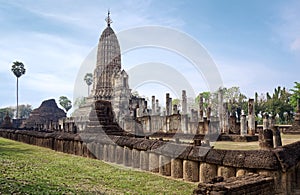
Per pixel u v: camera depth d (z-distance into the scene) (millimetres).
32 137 28562
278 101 56344
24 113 113750
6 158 16422
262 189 7926
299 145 10641
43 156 18578
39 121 64250
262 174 8742
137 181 11430
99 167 14570
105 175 12547
